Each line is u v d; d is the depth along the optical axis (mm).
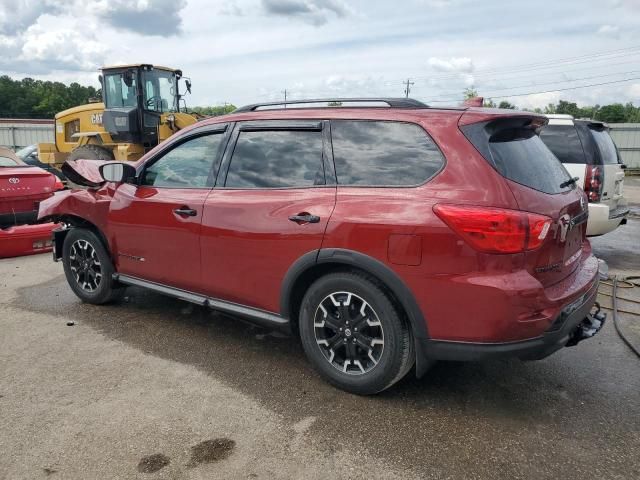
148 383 3436
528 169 3021
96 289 4848
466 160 2859
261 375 3557
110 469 2570
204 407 3137
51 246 7230
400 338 3029
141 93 12133
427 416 3053
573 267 3285
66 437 2822
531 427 2951
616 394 3336
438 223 2795
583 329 3219
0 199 6812
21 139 27031
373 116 3234
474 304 2746
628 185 20203
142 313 4766
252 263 3543
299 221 3270
